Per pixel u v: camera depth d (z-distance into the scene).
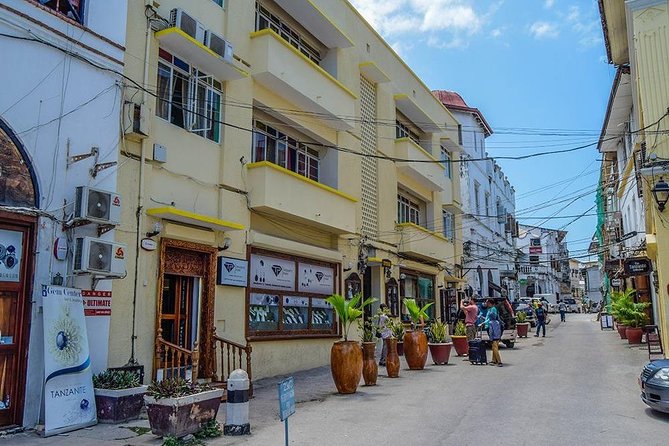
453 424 7.71
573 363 14.36
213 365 10.94
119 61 9.27
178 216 10.13
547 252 60.56
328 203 15.13
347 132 17.30
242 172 12.54
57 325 7.60
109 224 8.42
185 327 10.90
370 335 11.96
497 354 14.36
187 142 11.12
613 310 20.75
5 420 7.21
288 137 15.21
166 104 10.77
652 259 15.63
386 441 6.84
